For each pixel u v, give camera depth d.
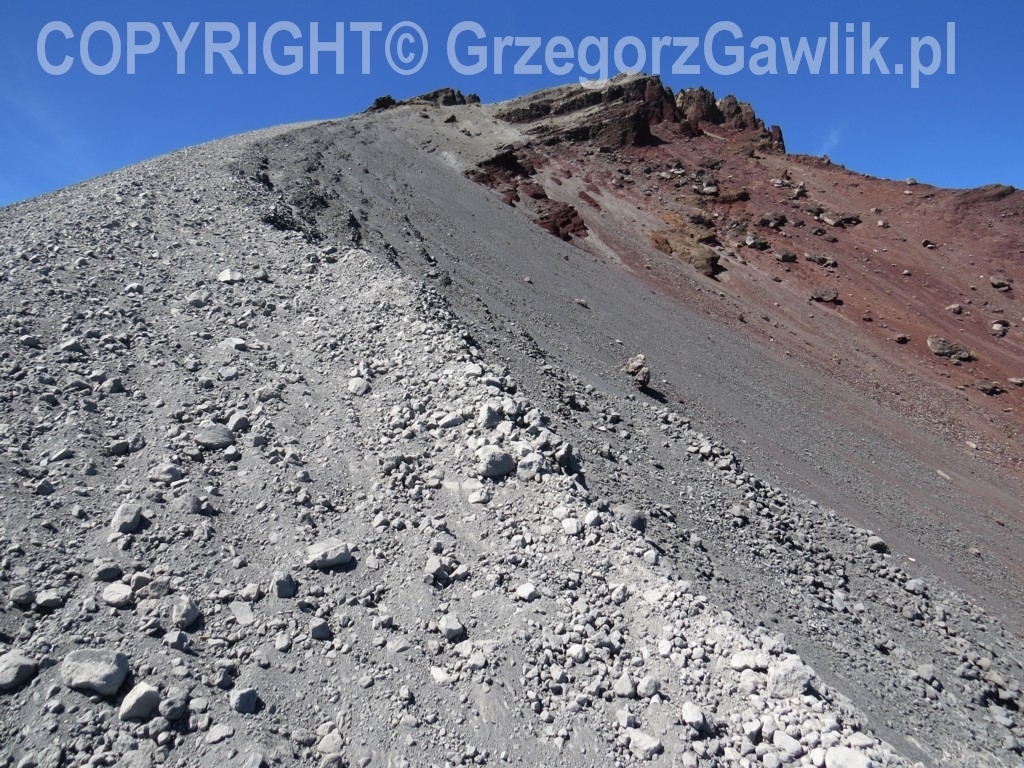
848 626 9.15
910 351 38.12
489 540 7.16
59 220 12.38
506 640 5.97
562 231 41.53
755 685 5.71
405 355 10.42
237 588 5.96
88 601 5.31
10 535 5.67
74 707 4.52
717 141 67.00
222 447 7.76
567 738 5.21
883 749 5.20
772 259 45.75
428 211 30.39
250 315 11.10
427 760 4.86
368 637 5.82
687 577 7.53
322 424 8.70
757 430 19.80
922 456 25.39
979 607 12.77
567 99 66.56
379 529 7.07
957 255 48.38
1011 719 8.59
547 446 8.74
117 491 6.63
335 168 29.41
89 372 8.34
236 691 4.93
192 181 16.81
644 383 18.08
